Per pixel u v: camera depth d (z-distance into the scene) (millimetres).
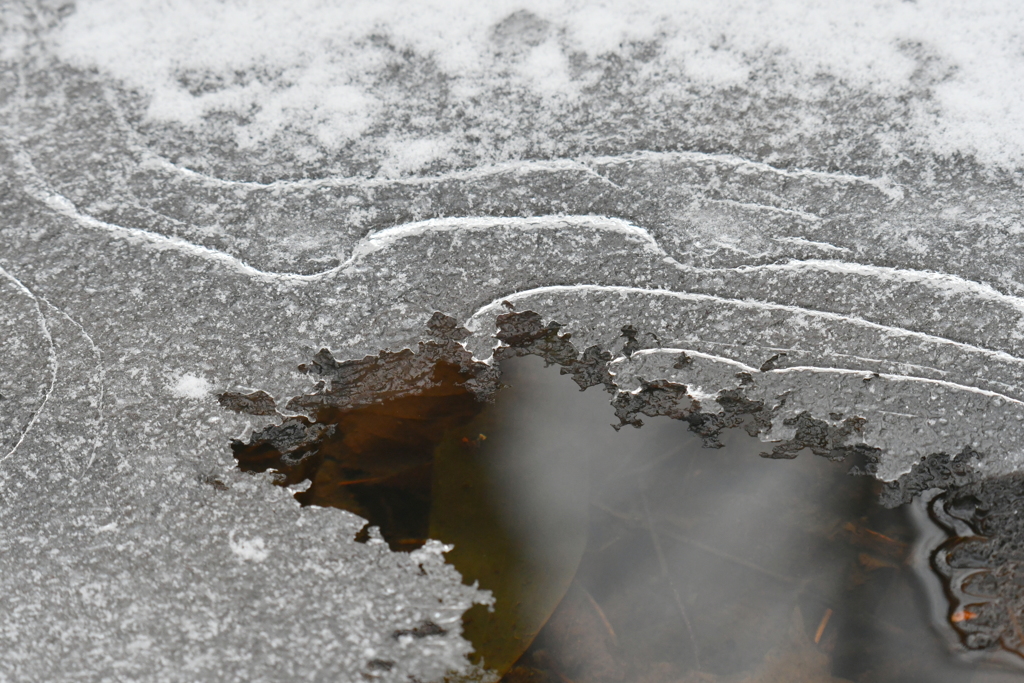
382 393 1406
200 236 1425
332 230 1427
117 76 1444
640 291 1421
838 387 1411
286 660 1372
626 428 1409
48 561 1382
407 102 1446
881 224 1433
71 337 1410
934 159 1442
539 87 1450
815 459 1407
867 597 1397
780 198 1436
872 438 1407
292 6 1454
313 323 1413
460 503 1393
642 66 1453
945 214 1435
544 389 1411
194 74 1445
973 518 1401
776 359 1414
